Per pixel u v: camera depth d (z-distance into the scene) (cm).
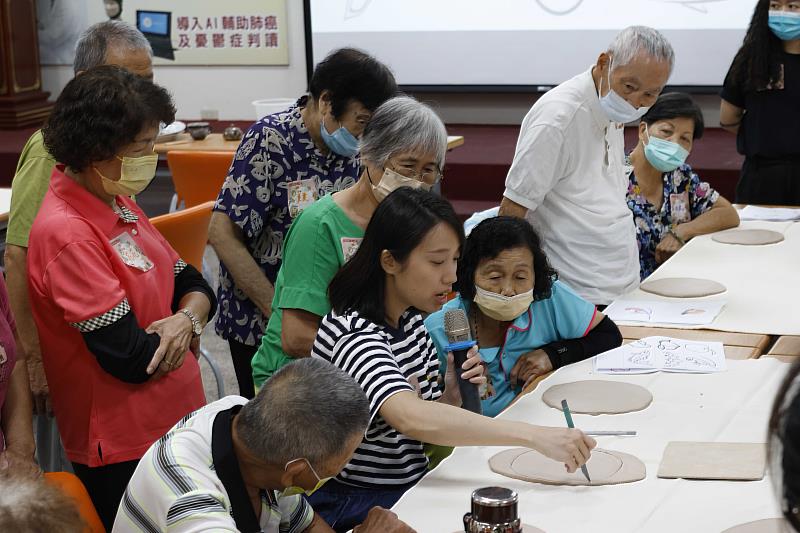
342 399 160
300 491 169
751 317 296
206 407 178
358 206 239
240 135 573
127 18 786
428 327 254
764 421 220
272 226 293
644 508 181
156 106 216
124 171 216
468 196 650
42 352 229
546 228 325
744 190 475
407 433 199
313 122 282
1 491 122
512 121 727
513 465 202
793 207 445
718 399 233
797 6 438
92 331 215
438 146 235
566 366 263
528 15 686
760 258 362
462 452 211
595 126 313
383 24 713
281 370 166
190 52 776
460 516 182
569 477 194
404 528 175
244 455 163
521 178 310
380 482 214
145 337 222
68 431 231
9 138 770
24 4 800
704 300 315
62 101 213
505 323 264
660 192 392
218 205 289
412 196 208
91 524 179
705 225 394
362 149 238
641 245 386
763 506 179
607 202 323
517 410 232
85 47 279
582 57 684
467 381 218
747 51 456
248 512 163
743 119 470
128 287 226
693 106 375
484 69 703
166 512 161
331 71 262
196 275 256
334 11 720
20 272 250
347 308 215
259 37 762
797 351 265
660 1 659
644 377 251
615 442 212
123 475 229
